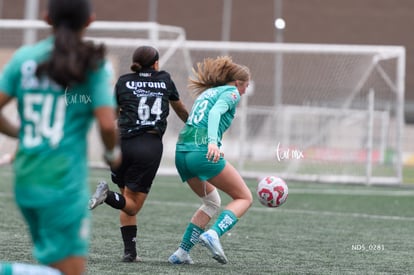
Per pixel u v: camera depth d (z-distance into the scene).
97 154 52.03
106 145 10.59
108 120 10.29
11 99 10.72
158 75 18.97
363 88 53.12
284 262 19.55
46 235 10.37
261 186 18.89
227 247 21.95
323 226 27.75
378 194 41.84
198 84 18.73
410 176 62.56
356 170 51.06
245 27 102.50
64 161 10.33
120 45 51.38
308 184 48.50
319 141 52.59
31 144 10.38
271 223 28.20
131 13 102.00
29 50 10.53
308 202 36.66
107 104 10.30
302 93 54.94
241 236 24.41
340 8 103.44
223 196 37.97
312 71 54.62
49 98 10.39
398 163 49.16
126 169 18.64
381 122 54.06
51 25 10.64
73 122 10.45
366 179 49.09
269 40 102.31
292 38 102.94
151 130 18.62
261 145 60.09
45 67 10.20
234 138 63.00
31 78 10.38
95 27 52.69
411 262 20.05
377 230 26.98
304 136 53.31
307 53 55.09
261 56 63.47
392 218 30.98
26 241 21.45
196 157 17.92
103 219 27.73
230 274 17.47
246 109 58.09
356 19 103.31
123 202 18.11
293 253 21.14
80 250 10.53
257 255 20.61
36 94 10.41
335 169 51.56
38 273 10.14
